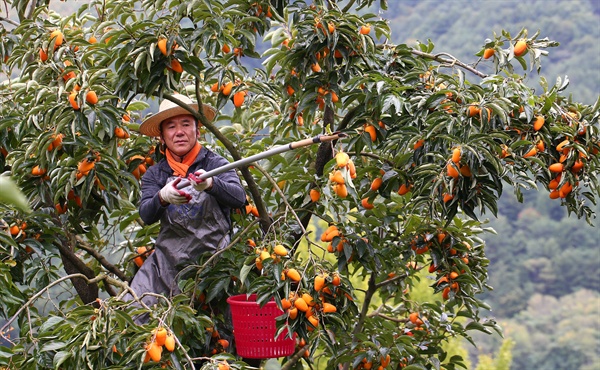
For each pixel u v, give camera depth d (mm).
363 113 5082
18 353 4711
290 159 5875
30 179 5418
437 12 45781
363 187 5457
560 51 52500
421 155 4797
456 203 4633
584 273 48875
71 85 4984
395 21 46188
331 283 4582
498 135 4523
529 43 5066
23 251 5406
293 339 4863
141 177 5488
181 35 4836
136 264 5930
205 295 5109
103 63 4902
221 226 4988
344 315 4934
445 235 5520
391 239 5816
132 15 5352
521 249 50500
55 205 5578
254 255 4676
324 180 5078
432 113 4648
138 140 5742
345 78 5328
